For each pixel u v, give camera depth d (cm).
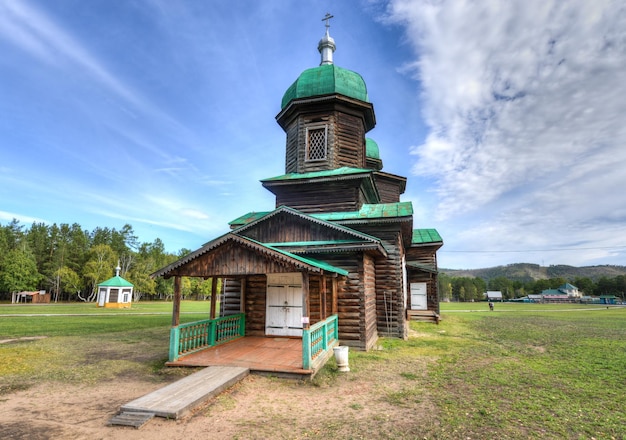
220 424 571
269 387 780
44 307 4038
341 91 1795
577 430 557
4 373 900
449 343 1396
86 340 1462
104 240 8719
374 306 1490
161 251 9306
